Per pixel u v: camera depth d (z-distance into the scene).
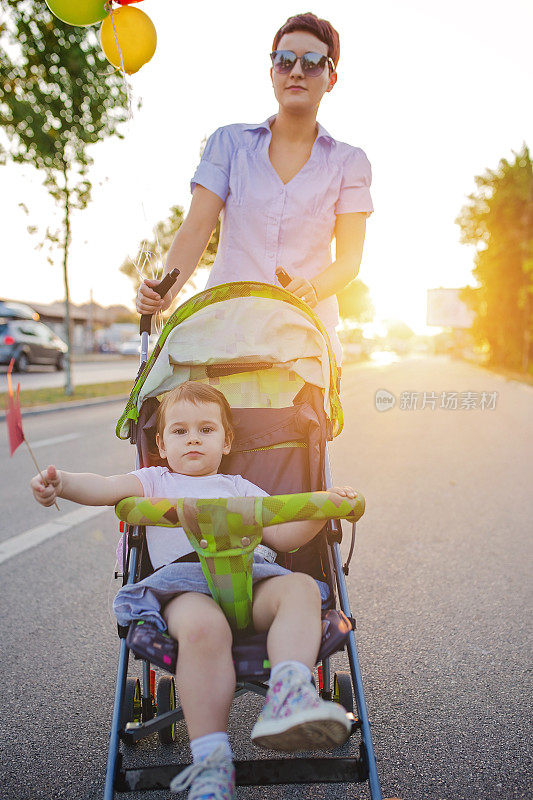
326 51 3.04
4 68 13.05
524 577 4.56
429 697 3.09
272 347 2.90
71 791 2.47
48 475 2.17
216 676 1.96
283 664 1.92
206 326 2.91
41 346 24.06
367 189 3.25
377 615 3.98
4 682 3.24
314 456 2.77
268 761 1.97
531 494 6.90
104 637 3.72
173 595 2.23
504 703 3.03
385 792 2.44
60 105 13.42
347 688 2.79
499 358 44.16
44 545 5.27
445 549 5.15
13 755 2.68
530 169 42.28
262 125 3.18
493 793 2.43
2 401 14.36
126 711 2.66
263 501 2.13
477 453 9.45
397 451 9.56
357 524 5.82
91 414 13.69
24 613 4.02
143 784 1.92
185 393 2.67
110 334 58.44
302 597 2.13
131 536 2.38
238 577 2.16
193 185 3.23
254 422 2.87
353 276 3.13
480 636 3.70
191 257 3.22
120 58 3.32
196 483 2.59
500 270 41.97
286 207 3.14
